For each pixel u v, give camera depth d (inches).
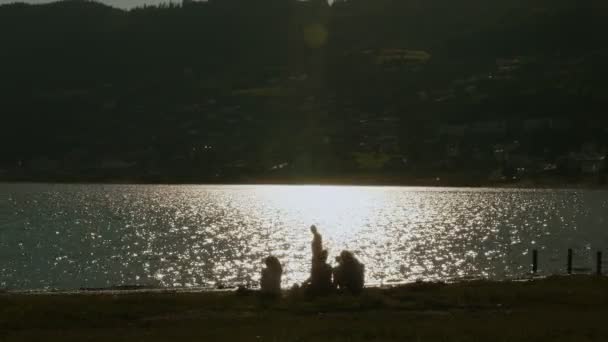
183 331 956.6
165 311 1117.7
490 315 1067.9
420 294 1245.7
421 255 3009.4
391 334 909.8
